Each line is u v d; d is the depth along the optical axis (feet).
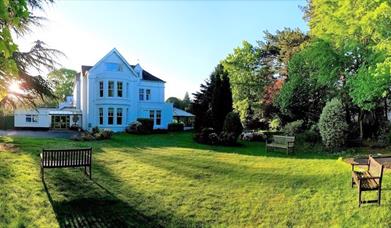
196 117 124.26
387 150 60.49
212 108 102.06
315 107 88.12
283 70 116.26
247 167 47.91
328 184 37.06
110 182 38.45
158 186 37.99
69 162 37.35
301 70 84.28
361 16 42.93
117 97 117.70
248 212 31.71
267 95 114.21
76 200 32.22
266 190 36.94
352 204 30.91
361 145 66.64
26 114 134.31
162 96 138.00
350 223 28.09
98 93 116.88
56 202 31.14
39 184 34.86
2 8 9.82
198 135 83.51
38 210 29.09
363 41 52.29
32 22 55.67
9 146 53.93
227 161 52.65
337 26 52.16
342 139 64.54
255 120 127.85
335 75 64.80
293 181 39.55
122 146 67.62
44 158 35.99
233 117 91.15
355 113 78.48
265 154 62.23
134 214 30.73
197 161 51.85
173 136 99.14
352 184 34.96
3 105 59.88
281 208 32.12
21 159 44.29
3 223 25.89
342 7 45.39
